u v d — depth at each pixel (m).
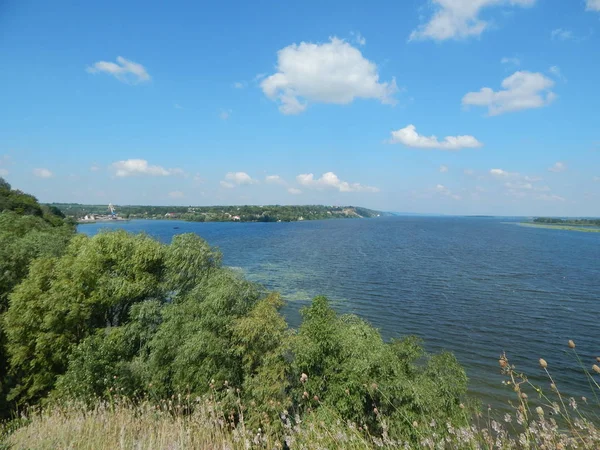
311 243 119.38
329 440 6.70
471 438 5.39
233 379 16.28
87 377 16.19
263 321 16.73
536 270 64.56
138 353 20.33
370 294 45.66
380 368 13.95
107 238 24.23
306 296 44.66
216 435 7.66
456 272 62.19
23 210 68.62
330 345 15.29
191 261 23.03
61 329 20.81
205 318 17.52
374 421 12.62
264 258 80.62
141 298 23.42
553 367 24.45
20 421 12.83
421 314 36.97
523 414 4.83
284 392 15.53
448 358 16.17
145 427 8.49
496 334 31.03
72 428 8.35
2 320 21.55
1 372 23.28
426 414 12.12
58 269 22.22
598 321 34.56
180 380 16.50
